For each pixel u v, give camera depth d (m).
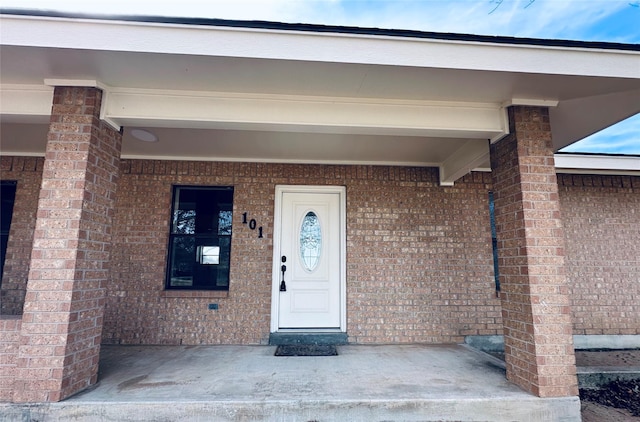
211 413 2.79
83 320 3.04
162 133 4.29
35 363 2.79
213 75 3.06
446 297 5.21
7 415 2.72
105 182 3.37
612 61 2.97
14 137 4.59
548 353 3.03
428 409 2.88
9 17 2.61
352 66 2.87
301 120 3.44
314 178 5.36
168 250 5.15
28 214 5.09
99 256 3.28
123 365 3.80
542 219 3.26
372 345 4.89
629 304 5.77
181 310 4.91
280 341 4.90
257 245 5.13
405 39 2.83
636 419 3.48
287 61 2.81
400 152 5.00
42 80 3.18
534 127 3.44
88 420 2.74
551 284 3.14
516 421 2.91
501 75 2.98
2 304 4.86
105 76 3.10
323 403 2.85
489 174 5.58
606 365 4.67
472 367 3.81
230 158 5.29
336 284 5.25
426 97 3.45
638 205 6.07
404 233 5.32
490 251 5.37
